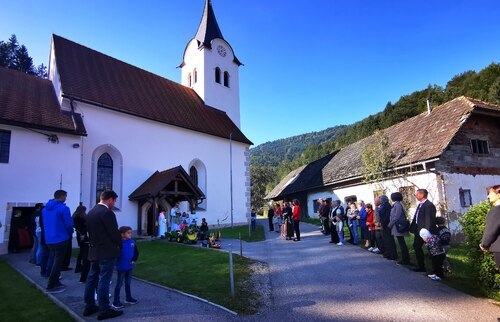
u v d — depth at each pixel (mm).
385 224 9531
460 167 16438
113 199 5797
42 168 13906
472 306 5672
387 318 5281
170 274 8219
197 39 28672
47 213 6926
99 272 5688
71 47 19766
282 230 15938
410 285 6953
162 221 16297
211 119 25266
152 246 13195
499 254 4988
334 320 5273
